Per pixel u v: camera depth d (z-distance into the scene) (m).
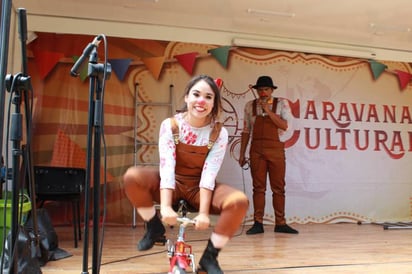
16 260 1.38
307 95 4.66
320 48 4.72
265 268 2.29
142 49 4.23
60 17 4.02
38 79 3.95
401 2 4.03
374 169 4.78
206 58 4.39
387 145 4.86
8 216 2.19
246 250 2.87
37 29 3.96
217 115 1.91
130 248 2.88
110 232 3.65
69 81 4.02
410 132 4.96
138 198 1.92
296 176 4.53
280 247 3.01
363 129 4.80
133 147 4.14
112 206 4.03
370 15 4.33
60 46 4.02
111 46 4.15
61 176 2.98
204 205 1.76
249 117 4.05
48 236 2.46
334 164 4.66
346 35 4.77
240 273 2.17
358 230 4.04
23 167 1.43
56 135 3.95
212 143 1.87
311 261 2.49
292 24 4.54
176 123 1.89
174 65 4.29
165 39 4.30
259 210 3.83
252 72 4.50
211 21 4.38
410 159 4.92
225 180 4.31
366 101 4.85
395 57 5.03
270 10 4.20
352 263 2.44
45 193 2.91
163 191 1.74
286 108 4.03
